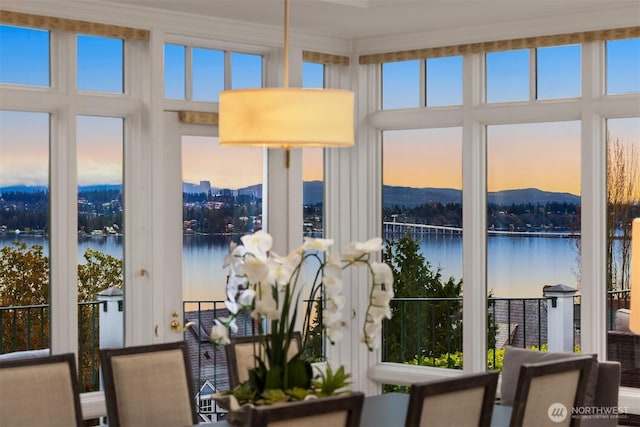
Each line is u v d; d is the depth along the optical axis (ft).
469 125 20.16
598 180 18.75
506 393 15.64
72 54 17.43
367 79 21.56
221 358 19.70
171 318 18.72
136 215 18.30
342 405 9.82
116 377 13.60
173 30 18.53
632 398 18.19
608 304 18.85
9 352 16.87
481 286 20.24
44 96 17.01
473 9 18.20
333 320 11.76
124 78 18.34
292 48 20.34
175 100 18.86
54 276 17.24
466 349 20.24
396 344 21.49
